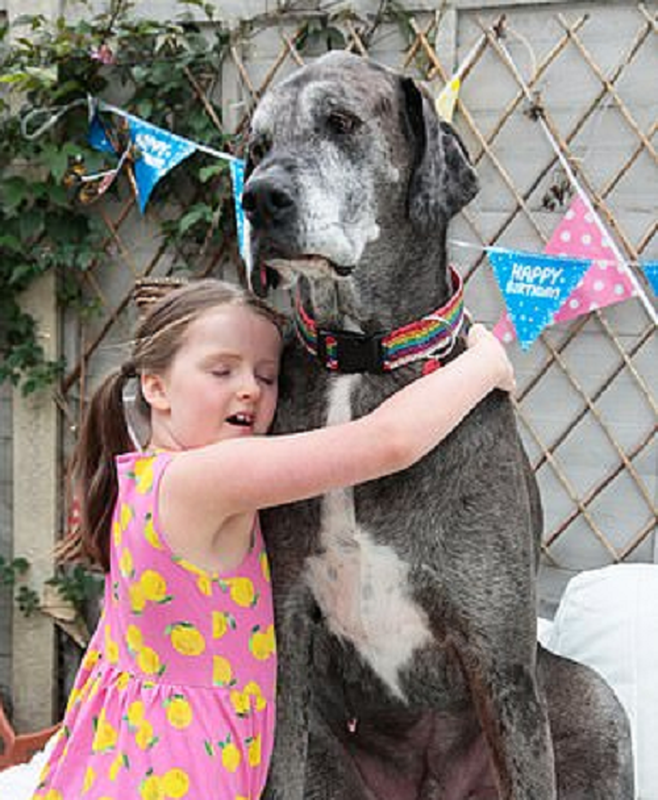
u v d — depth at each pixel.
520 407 3.23
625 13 3.03
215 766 1.73
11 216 3.60
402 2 3.23
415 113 1.80
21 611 3.81
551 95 3.10
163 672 1.78
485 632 1.82
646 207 3.05
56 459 3.77
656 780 2.43
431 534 1.80
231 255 3.50
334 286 1.78
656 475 3.12
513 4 3.11
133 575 1.79
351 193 1.71
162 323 1.87
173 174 3.51
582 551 3.21
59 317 3.72
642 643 2.54
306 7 3.32
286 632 1.89
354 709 2.04
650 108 3.03
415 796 2.13
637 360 3.10
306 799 2.01
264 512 1.89
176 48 3.45
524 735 1.83
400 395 1.69
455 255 3.25
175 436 1.87
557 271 2.97
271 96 1.76
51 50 3.52
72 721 1.89
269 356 1.85
